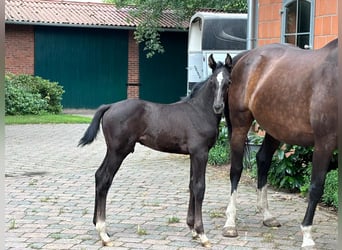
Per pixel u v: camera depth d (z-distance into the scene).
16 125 15.17
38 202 6.49
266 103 5.20
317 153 4.64
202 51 13.85
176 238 5.16
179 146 4.94
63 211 6.09
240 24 14.01
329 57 4.66
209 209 6.25
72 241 5.04
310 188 4.69
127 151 4.92
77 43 20.39
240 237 5.23
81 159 9.77
